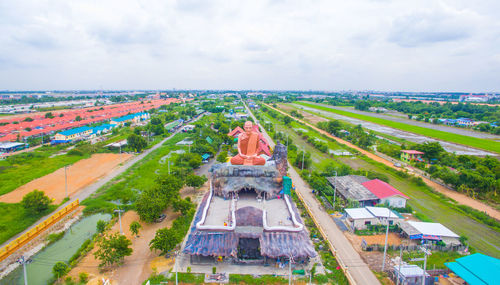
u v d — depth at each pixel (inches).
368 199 2242.9
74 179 2837.1
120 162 3479.3
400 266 1432.1
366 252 1691.7
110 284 1382.9
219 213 1776.6
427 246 1713.8
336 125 5492.1
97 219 2087.8
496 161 3171.8
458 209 2265.0
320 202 2400.3
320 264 1566.2
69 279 1416.1
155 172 3125.0
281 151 2066.9
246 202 1937.7
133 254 1637.6
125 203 2303.2
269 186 1980.8
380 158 3848.4
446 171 2896.2
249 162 2103.8
